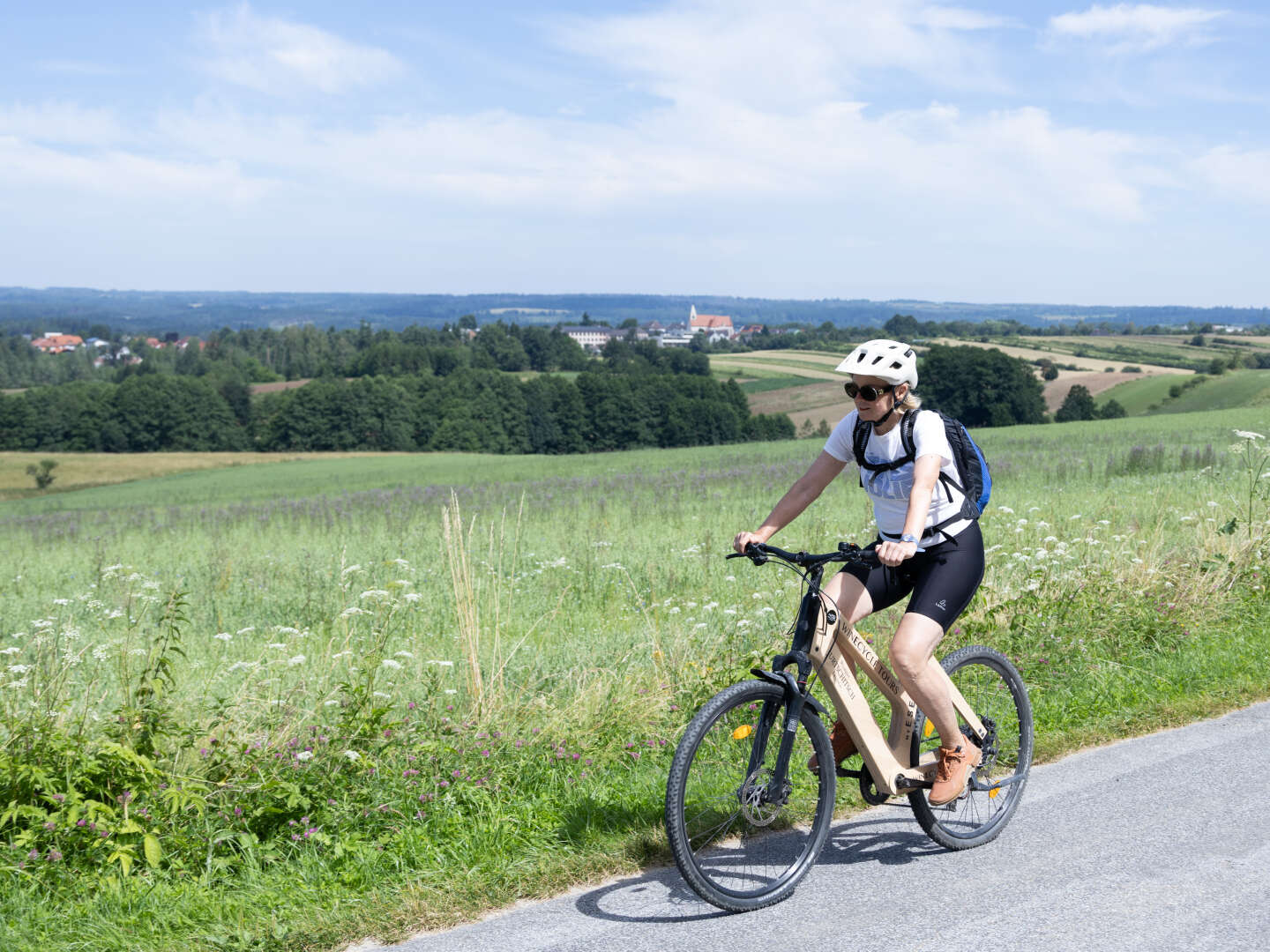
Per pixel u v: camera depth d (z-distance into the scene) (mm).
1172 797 4004
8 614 8914
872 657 3551
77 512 29922
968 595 3465
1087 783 4191
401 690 5180
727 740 3281
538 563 10406
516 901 3240
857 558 3273
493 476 42281
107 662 6137
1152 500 12711
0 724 3869
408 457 76938
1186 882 3262
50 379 192500
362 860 3502
